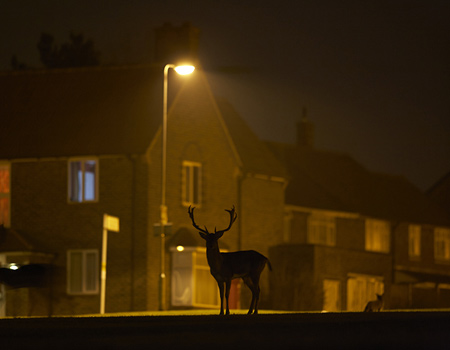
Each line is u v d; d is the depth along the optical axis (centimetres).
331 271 18162
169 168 16300
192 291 16075
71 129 16762
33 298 15375
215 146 17188
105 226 13125
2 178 16888
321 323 4128
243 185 17662
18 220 16650
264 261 6381
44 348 3038
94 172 16288
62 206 16412
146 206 15912
